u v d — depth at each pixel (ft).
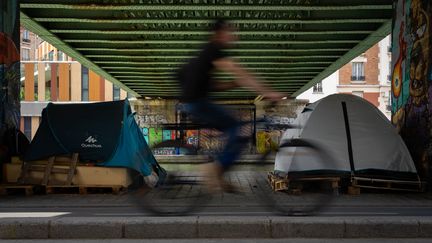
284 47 62.44
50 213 21.88
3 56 31.07
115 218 19.69
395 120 35.37
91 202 25.35
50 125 30.42
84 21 49.11
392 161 29.01
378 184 28.37
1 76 30.76
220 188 21.70
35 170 29.32
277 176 28.66
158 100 115.34
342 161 28.60
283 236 19.03
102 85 163.12
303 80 90.48
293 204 23.58
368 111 30.09
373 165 28.76
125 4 43.88
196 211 21.61
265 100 22.54
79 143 29.78
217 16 48.85
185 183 23.41
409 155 29.32
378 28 50.42
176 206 22.45
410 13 32.48
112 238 18.99
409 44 32.60
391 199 26.27
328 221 19.08
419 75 30.94
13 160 30.42
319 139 29.25
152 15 48.83
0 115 30.50
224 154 21.67
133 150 30.25
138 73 83.71
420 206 23.93
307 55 66.49
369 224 18.99
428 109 29.68
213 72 21.01
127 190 29.12
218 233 19.03
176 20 48.93
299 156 26.78
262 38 57.82
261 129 22.62
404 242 18.34
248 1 44.04
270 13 48.34
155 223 19.03
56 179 29.07
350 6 43.14
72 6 43.73
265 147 22.74
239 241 18.56
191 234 19.03
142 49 63.57
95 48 62.95
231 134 21.70
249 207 23.16
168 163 34.22
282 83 94.99
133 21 49.34
